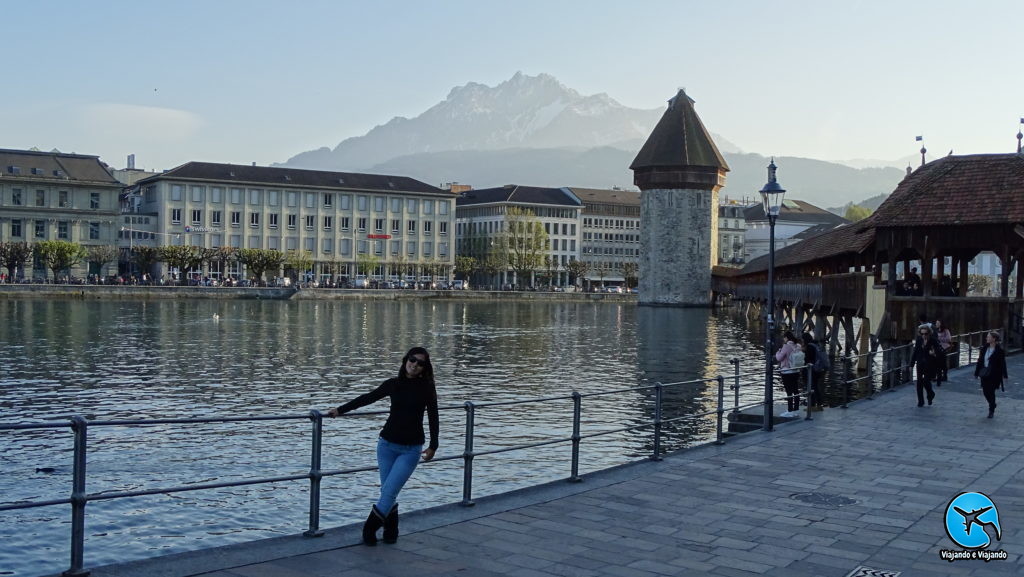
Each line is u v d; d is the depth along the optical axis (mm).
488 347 66625
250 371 48781
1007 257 41031
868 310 43375
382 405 37594
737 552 11891
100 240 147625
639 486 15586
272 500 21922
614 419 34188
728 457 18359
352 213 173250
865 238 49500
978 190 41875
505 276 196250
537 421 33281
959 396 28156
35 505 9852
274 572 10531
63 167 146250
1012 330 43062
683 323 101688
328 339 70188
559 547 11938
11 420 32906
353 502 21938
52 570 17047
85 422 10125
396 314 109688
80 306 108125
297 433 29797
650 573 11000
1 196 140625
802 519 13594
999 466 17812
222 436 29141
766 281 96375
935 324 34656
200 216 159500
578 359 59031
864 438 20781
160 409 35938
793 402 27125
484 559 11352
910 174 47781
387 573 10680
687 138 151750
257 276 151750
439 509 13695
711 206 152625
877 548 12141
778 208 23172
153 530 19578
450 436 30000
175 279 150875
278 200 166375
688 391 42156
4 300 115312
